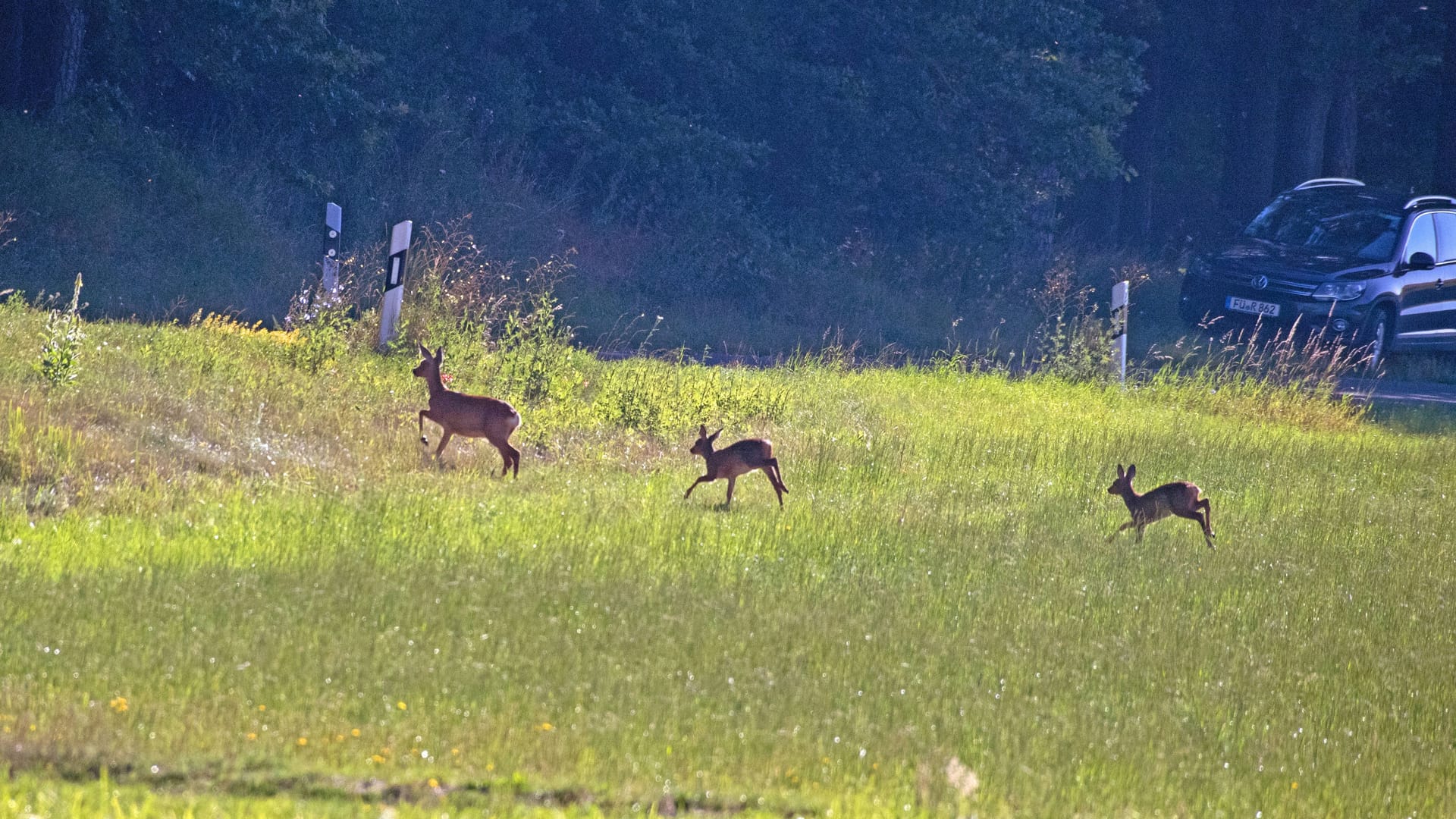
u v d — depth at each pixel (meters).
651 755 6.81
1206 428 20.48
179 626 8.09
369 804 5.95
